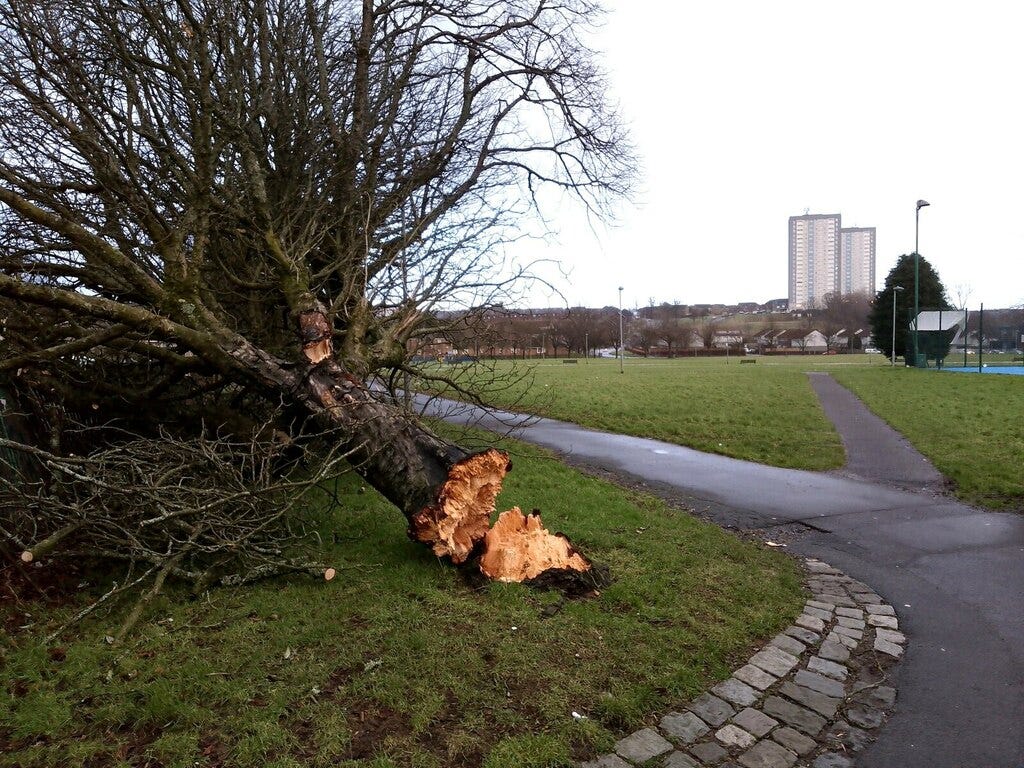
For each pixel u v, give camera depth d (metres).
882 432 14.39
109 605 4.30
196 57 6.88
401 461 5.23
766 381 30.42
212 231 7.59
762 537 7.12
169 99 7.92
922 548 6.74
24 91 5.67
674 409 18.38
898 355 52.12
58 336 5.85
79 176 6.90
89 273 6.57
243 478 5.45
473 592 4.77
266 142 8.62
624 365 53.50
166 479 4.65
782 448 12.55
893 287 51.06
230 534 4.94
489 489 5.15
